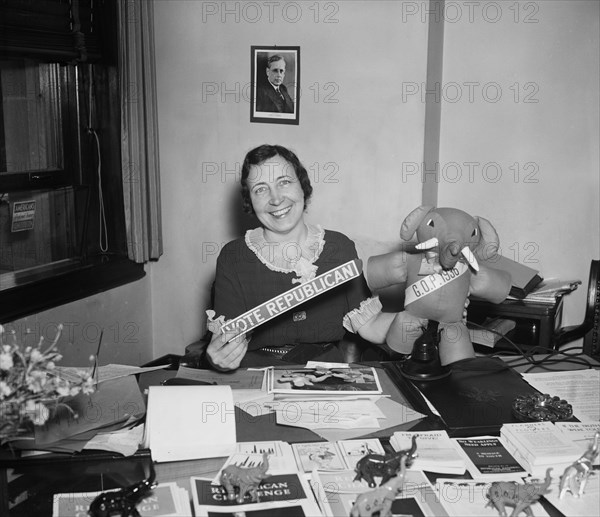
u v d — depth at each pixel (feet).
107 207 10.81
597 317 7.31
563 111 9.91
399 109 9.46
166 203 11.26
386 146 9.63
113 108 10.36
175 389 4.87
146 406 5.04
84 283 9.98
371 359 7.52
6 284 9.05
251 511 3.82
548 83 9.89
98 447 4.55
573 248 10.23
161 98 10.87
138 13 9.99
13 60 9.12
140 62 10.14
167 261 11.47
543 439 4.49
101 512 3.78
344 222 10.04
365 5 9.37
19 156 9.41
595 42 9.62
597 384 5.65
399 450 4.40
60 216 10.17
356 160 9.83
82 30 9.70
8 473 4.35
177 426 4.62
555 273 10.37
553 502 4.01
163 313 11.69
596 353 7.34
